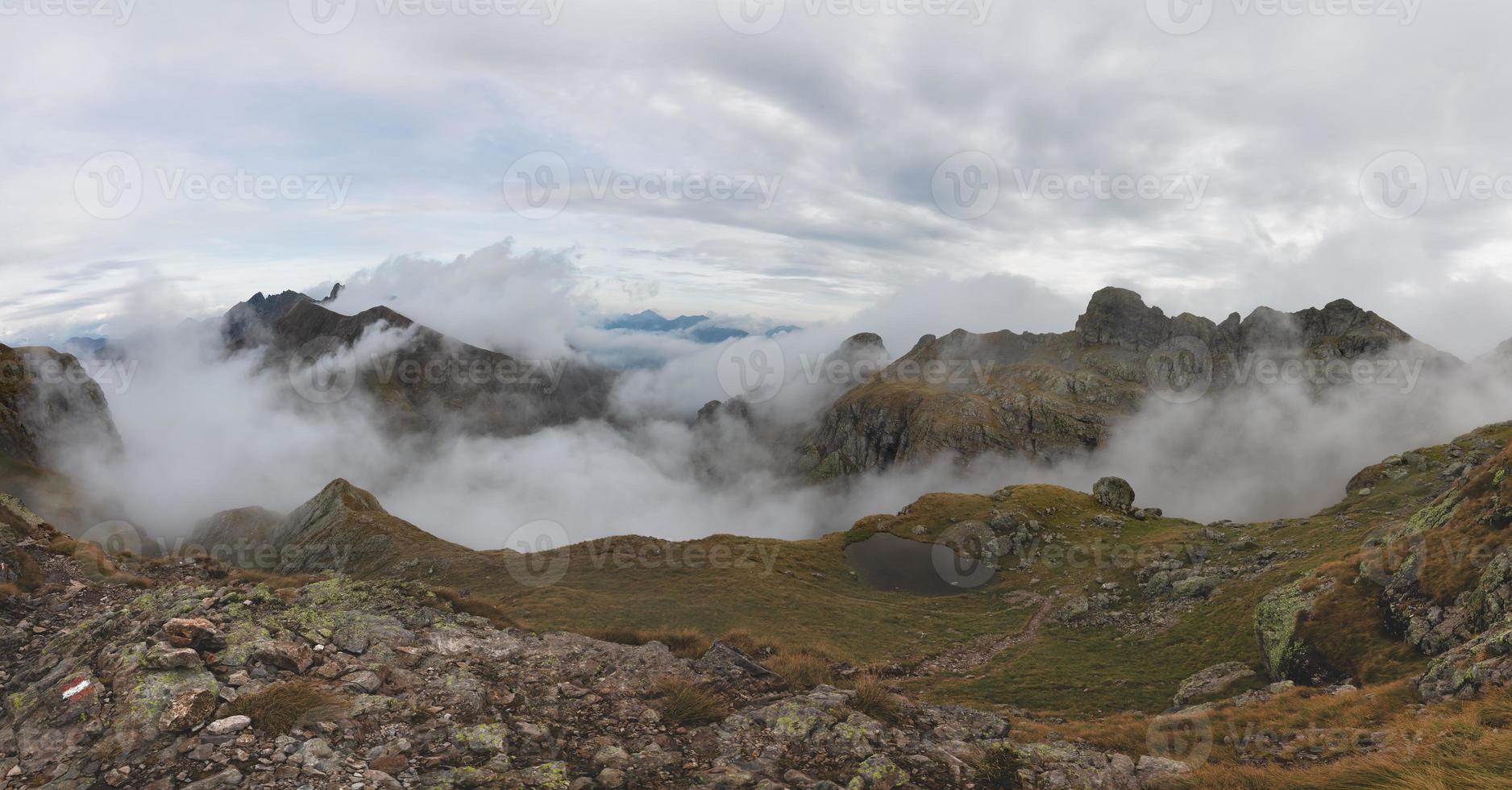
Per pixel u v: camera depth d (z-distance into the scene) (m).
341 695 11.80
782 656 18.70
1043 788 12.25
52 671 12.30
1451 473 116.00
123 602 18.56
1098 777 13.00
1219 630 62.50
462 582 97.00
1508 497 35.56
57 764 9.38
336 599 17.72
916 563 125.38
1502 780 11.66
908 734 13.44
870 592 109.38
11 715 10.88
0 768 9.45
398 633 15.41
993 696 54.16
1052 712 48.72
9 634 15.53
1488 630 25.70
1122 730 20.39
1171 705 46.72
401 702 11.75
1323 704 24.75
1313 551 79.62
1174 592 80.94
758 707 13.78
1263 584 70.38
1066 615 84.44
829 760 11.66
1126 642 69.75
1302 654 40.00
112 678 11.09
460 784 9.44
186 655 11.42
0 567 19.31
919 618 91.00
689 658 17.20
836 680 16.94
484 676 13.96
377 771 9.39
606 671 15.04
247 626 13.47
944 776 11.81
